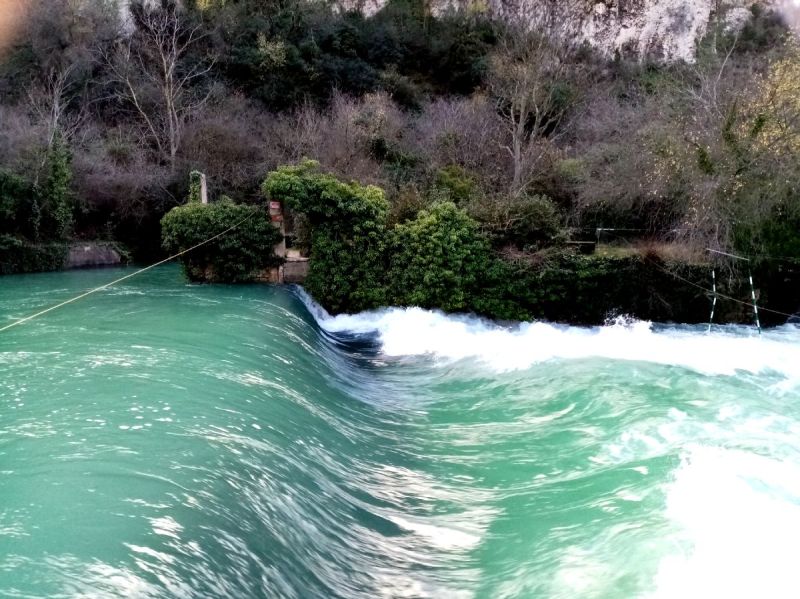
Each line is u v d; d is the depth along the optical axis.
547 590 5.51
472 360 14.48
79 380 8.26
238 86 39.06
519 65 28.53
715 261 17.92
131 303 14.92
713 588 5.26
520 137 27.27
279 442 7.19
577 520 6.77
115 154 31.58
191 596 4.07
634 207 21.55
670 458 8.12
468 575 5.86
